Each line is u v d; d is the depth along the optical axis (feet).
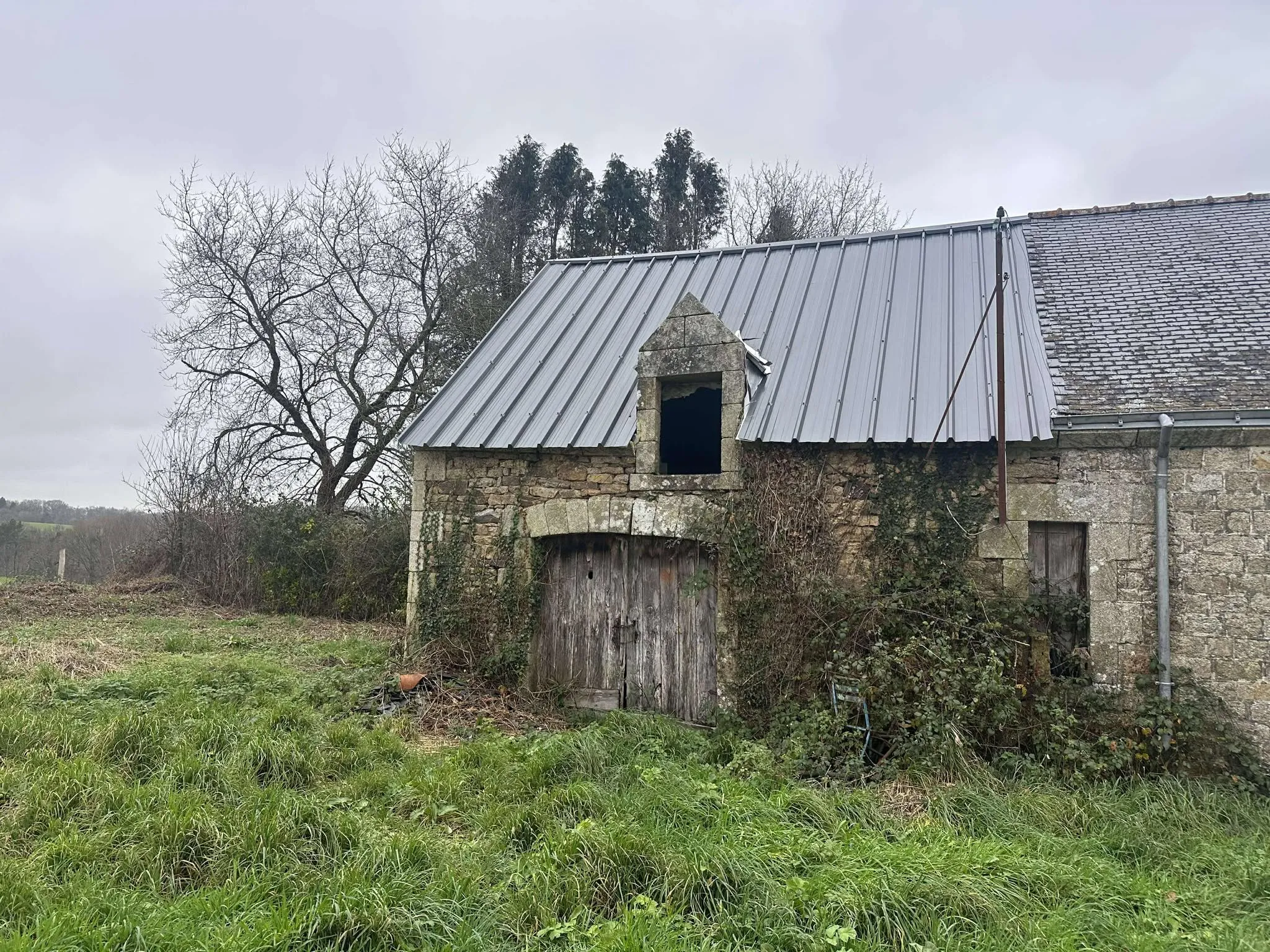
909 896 12.87
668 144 97.91
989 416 23.18
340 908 11.89
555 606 28.50
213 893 12.46
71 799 15.51
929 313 28.66
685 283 34.96
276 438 69.77
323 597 53.98
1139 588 21.79
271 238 69.46
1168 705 20.61
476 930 12.04
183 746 18.17
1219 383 22.24
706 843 14.25
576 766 19.45
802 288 32.22
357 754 20.13
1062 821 17.47
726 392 25.94
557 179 90.84
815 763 20.98
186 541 61.82
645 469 26.86
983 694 20.89
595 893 12.98
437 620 29.19
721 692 24.84
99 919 11.82
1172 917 13.14
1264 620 20.94
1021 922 12.48
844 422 24.64
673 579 26.89
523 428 28.86
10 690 22.99
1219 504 21.48
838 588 23.61
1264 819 18.04
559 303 36.29
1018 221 34.01
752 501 25.13
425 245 72.74
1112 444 22.21
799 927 12.30
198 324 67.77
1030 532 23.30
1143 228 31.55
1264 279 26.68
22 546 92.73
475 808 17.54
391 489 66.59
